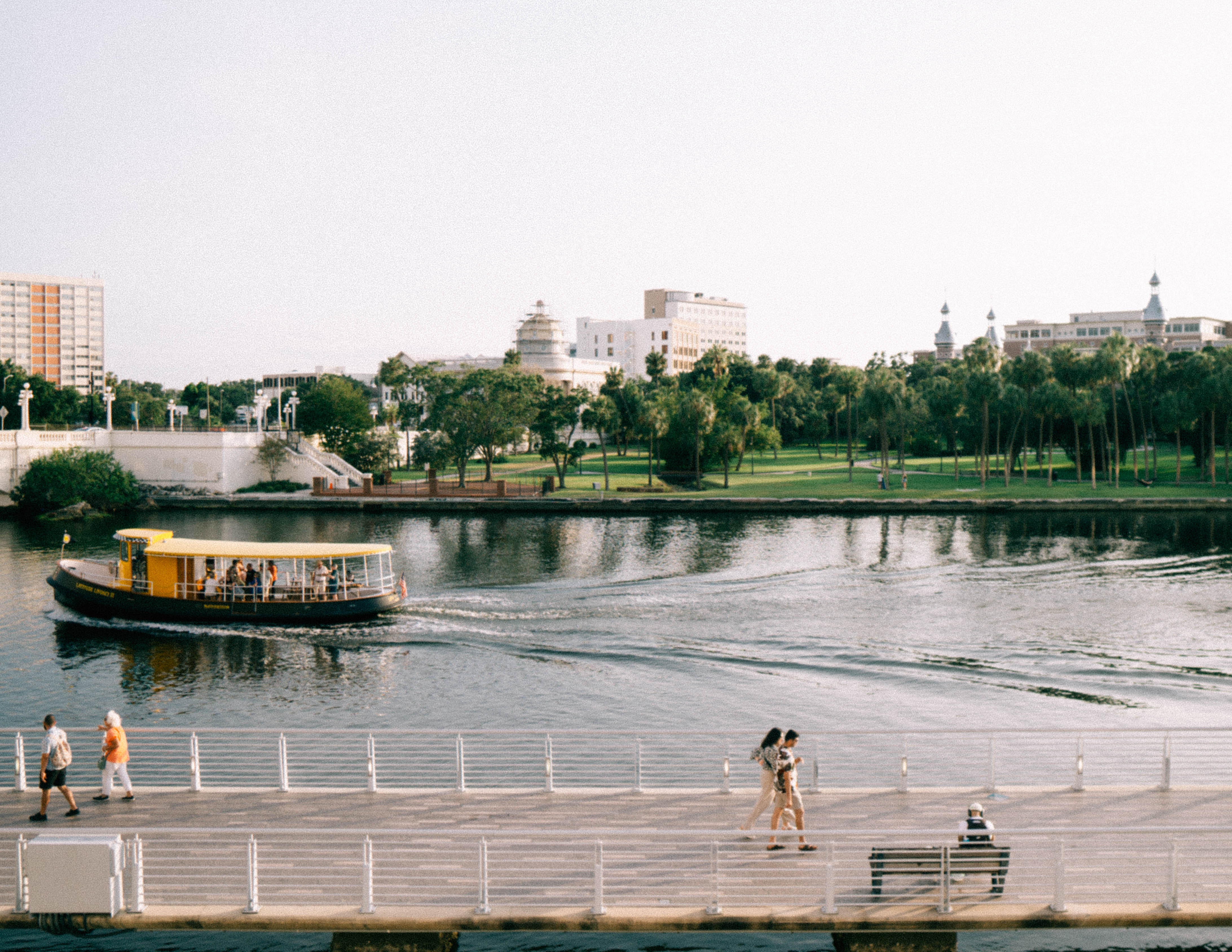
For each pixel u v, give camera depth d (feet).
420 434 548.31
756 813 75.25
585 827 77.87
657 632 184.24
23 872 67.56
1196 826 77.71
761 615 198.80
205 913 67.00
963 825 71.26
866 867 72.23
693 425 448.65
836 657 166.30
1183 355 522.88
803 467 547.90
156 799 84.28
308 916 66.90
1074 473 493.36
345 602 191.01
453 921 66.54
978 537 311.68
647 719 135.74
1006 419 492.95
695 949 77.82
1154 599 214.69
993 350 492.13
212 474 415.03
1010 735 127.13
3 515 370.94
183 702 145.89
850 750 119.44
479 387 524.11
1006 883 71.20
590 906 67.87
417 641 178.91
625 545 296.10
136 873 67.21
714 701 143.43
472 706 142.20
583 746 123.44
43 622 195.72
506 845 75.51
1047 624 190.70
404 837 76.84
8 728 86.79
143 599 194.49
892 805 82.02
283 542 303.27
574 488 440.04
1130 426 488.85
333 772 114.83
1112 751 120.16
